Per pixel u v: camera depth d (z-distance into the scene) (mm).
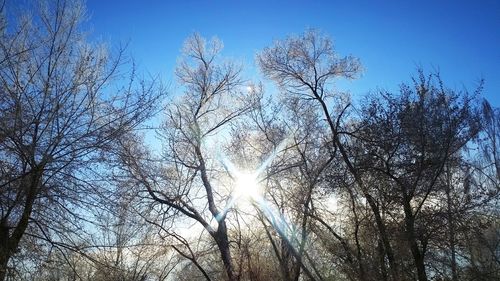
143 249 13914
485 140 14758
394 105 13844
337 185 14523
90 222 9844
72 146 9688
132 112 10422
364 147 14062
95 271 11039
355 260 14938
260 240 16094
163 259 18547
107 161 10156
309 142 15852
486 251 14211
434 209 13539
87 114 10086
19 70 9719
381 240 14438
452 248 13648
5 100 9352
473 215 13492
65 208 9648
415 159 13453
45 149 9438
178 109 15734
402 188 13211
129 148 11328
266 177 15758
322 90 16453
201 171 16172
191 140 15953
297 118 16188
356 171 14062
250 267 15594
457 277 13609
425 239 13195
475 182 14109
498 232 14523
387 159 13734
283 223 15477
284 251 15562
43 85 9758
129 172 11594
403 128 13469
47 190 9516
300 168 15461
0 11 9906
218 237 15844
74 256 10062
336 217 15703
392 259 13547
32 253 9695
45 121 9492
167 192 14750
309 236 16156
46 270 9992
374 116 13930
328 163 14844
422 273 12750
